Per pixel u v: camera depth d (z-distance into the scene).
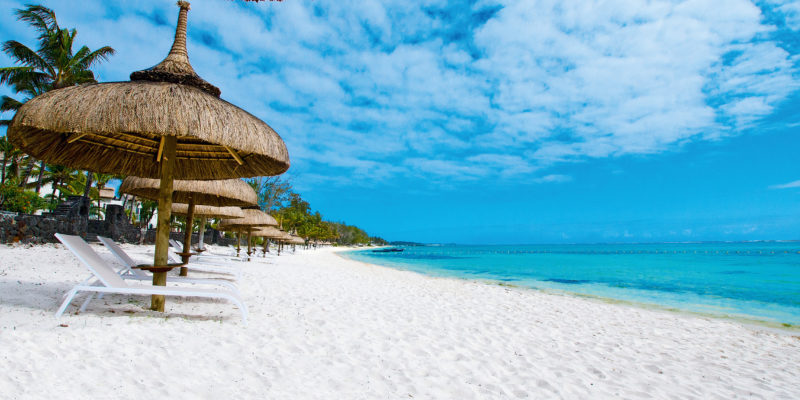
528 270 24.77
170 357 3.09
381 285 10.34
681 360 4.59
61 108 3.41
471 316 6.39
